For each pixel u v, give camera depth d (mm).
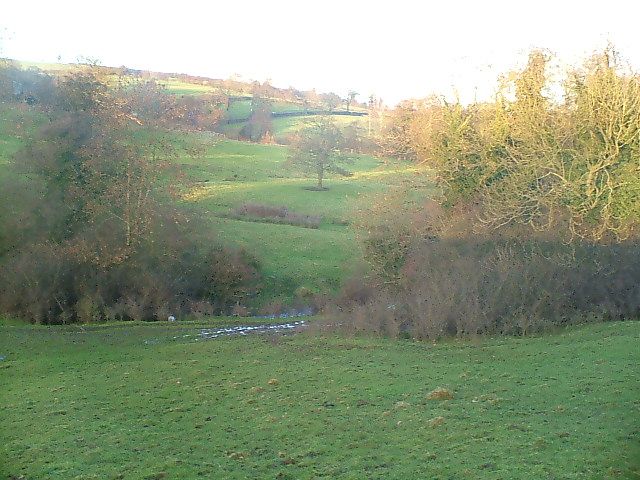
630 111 27047
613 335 21531
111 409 16297
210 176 65938
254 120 92938
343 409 15125
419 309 25156
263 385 17859
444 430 12977
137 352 24281
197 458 12320
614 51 28516
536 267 25594
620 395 14344
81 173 35500
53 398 17625
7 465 12352
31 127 37219
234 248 39219
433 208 32531
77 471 11812
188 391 17672
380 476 10820
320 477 10977
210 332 28766
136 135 36500
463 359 20219
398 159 39375
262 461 11938
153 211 35469
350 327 26281
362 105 116188
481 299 24969
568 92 29453
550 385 15898
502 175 30938
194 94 92500
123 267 33906
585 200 27625
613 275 25953
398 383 17266
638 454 10961
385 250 31672
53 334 28703
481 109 32562
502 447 11664
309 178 69562
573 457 10906
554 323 24375
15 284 31891
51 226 34812
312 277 38500
